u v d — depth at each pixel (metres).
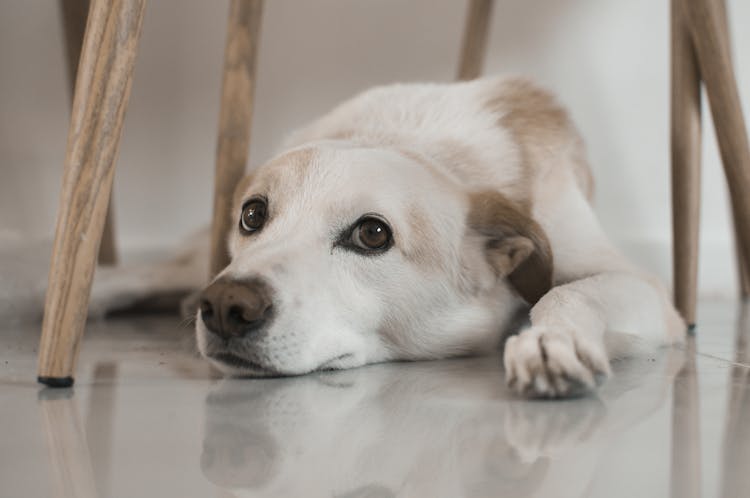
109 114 1.03
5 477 0.68
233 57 1.49
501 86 1.68
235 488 0.65
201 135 2.71
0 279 1.77
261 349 1.15
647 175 2.70
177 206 2.73
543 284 1.41
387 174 1.32
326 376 1.19
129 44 1.04
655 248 2.69
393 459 0.74
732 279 2.68
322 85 2.70
